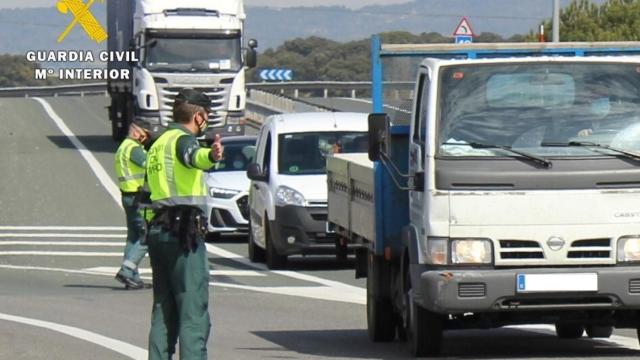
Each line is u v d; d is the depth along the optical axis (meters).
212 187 74.75
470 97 34.50
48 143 155.25
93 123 192.38
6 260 70.75
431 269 33.88
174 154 29.31
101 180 114.44
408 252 36.44
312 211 62.34
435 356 36.34
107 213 93.88
